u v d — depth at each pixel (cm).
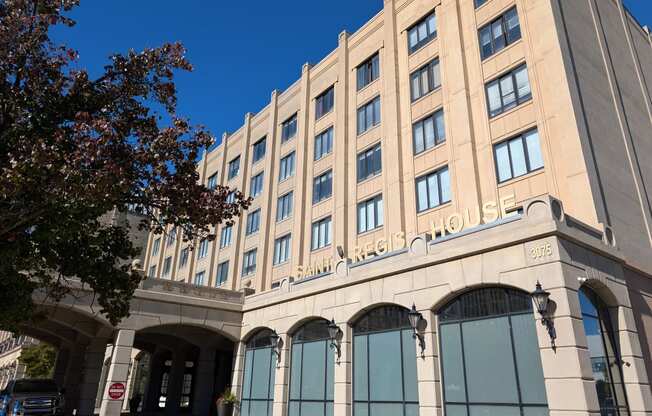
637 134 2286
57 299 1275
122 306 1261
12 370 6009
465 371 1427
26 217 945
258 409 2262
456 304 1520
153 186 1087
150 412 3509
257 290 3369
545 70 1992
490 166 2094
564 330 1202
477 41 2342
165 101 1198
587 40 2202
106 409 2075
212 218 1151
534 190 1902
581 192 1733
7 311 1088
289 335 2181
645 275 1750
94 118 1062
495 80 2208
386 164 2617
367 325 1814
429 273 1593
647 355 1526
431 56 2573
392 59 2788
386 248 2028
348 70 3172
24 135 1016
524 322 1322
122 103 1162
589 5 2370
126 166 1009
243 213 3909
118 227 1274
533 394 1248
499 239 1396
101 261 1227
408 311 1647
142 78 1162
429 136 2447
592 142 1870
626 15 2755
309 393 1986
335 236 2806
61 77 1109
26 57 1070
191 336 2862
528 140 1988
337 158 2992
